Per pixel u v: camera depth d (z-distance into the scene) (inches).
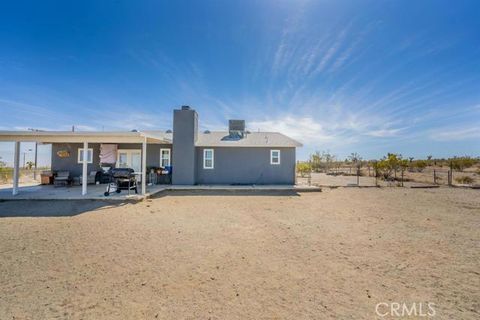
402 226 293.3
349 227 288.7
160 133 780.0
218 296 138.2
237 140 724.0
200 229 277.0
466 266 180.1
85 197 448.1
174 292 142.0
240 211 378.6
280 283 153.6
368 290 145.6
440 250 213.2
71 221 306.7
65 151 700.0
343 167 1680.6
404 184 764.6
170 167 687.7
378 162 992.9
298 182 816.9
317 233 264.1
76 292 141.1
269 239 242.7
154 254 200.4
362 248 217.9
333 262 186.7
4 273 164.1
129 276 161.5
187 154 662.5
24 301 131.3
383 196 540.1
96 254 198.8
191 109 672.4
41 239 235.8
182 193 569.3
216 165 694.5
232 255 199.9
